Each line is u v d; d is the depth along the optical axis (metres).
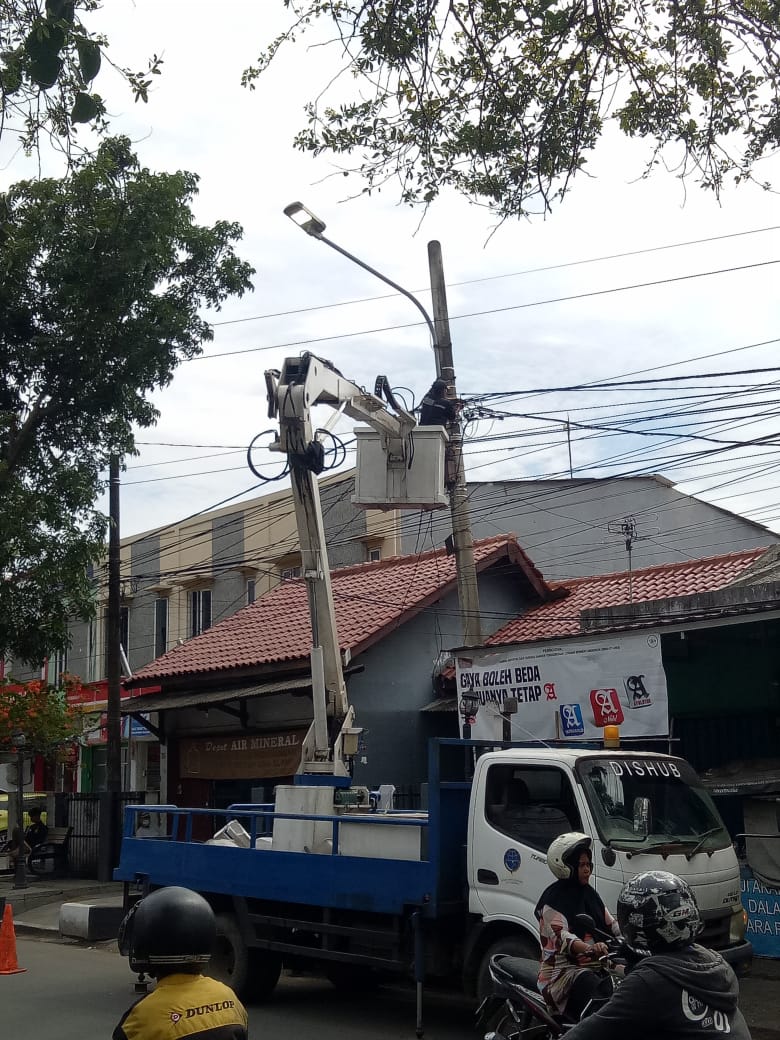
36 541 15.53
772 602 11.25
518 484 27.05
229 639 20.89
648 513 27.69
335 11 8.78
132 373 15.43
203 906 3.38
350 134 9.44
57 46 6.55
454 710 17.84
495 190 9.60
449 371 13.99
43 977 11.84
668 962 3.72
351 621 18.59
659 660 12.12
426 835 8.65
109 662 20.39
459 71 9.24
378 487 10.48
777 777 10.92
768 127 9.03
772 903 11.00
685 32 8.83
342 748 10.23
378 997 10.56
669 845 8.10
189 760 20.55
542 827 8.17
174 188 15.02
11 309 14.94
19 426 15.73
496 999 7.23
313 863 9.32
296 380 9.45
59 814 22.19
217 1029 3.23
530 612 19.64
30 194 14.88
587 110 9.32
